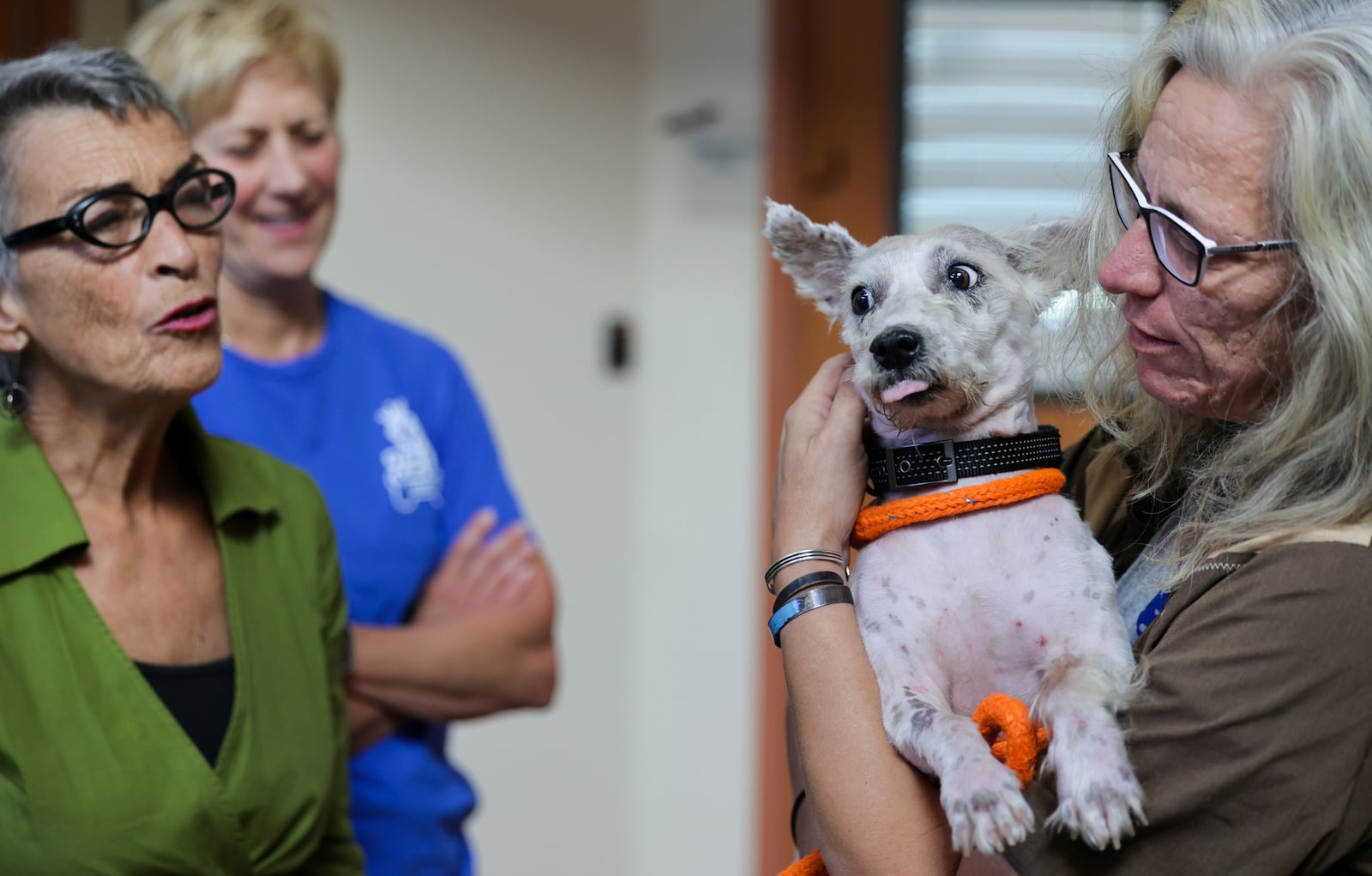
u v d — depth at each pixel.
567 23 3.30
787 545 1.27
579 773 3.35
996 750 1.13
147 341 1.42
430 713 2.04
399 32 3.16
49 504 1.41
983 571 1.25
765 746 3.32
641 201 3.38
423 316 3.19
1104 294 1.36
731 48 3.30
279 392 2.04
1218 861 1.05
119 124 1.43
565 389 3.33
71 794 1.33
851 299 1.43
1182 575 1.16
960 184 3.24
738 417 3.34
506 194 3.26
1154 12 3.15
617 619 3.38
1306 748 1.02
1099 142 1.34
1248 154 1.07
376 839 1.99
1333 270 1.04
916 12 3.21
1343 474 1.10
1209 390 1.17
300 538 1.65
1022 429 1.35
